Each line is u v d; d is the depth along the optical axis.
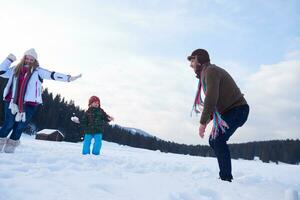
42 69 4.55
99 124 6.32
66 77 4.59
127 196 2.14
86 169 3.21
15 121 4.26
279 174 7.55
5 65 4.30
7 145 4.12
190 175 3.68
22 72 4.36
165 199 2.20
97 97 6.43
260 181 3.68
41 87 4.54
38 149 5.29
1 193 1.78
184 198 2.41
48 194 1.90
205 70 3.47
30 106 4.36
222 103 3.46
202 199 2.44
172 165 4.88
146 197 2.19
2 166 2.70
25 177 2.32
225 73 3.50
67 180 2.35
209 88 3.31
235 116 3.43
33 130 57.19
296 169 10.84
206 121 3.30
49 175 2.49
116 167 3.80
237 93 3.49
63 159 3.81
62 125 62.97
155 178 2.97
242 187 3.00
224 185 3.00
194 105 3.78
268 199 2.66
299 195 2.72
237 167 9.42
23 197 1.78
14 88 4.23
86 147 6.14
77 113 65.69
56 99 64.94
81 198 1.91
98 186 2.28
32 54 4.40
